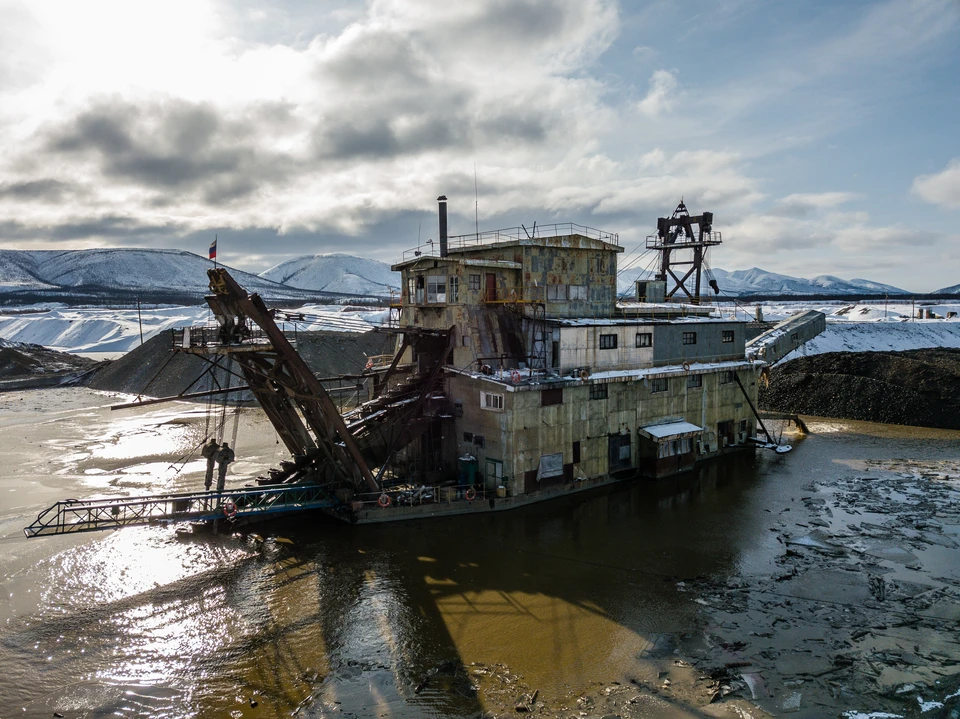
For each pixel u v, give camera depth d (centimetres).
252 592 2458
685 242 5925
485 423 3481
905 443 5234
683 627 2180
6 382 9031
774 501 3600
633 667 1936
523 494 3450
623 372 3956
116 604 2359
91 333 16588
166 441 5294
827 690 1809
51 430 5825
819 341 9038
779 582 2528
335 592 2455
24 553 2812
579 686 1841
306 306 19350
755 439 5078
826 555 2800
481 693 1811
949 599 2367
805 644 2062
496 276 3766
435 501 3294
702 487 3884
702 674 1892
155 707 1769
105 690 1844
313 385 2980
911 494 3731
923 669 1908
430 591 2464
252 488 3200
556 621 2225
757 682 1841
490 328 3666
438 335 3662
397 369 3991
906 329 9806
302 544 2933
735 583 2520
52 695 1820
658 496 3691
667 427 4206
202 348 2759
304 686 1859
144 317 18350
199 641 2108
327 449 3250
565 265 4031
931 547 2891
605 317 4269
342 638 2120
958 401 6100
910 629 2158
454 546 2908
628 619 2238
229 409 7025
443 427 3778
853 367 7156
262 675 1916
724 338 4806
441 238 4262
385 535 3034
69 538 2992
